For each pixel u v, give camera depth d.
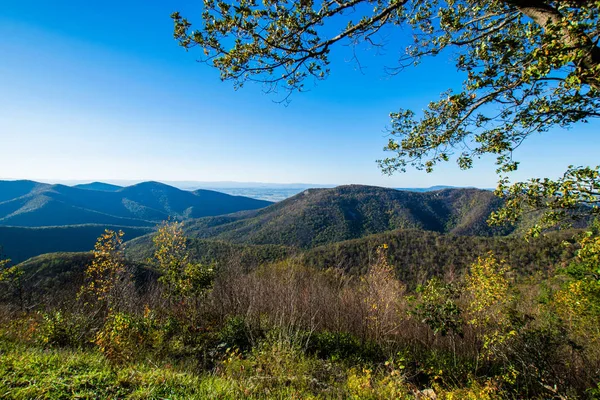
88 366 3.84
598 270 2.92
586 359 4.64
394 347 6.61
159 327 7.48
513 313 4.91
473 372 5.35
